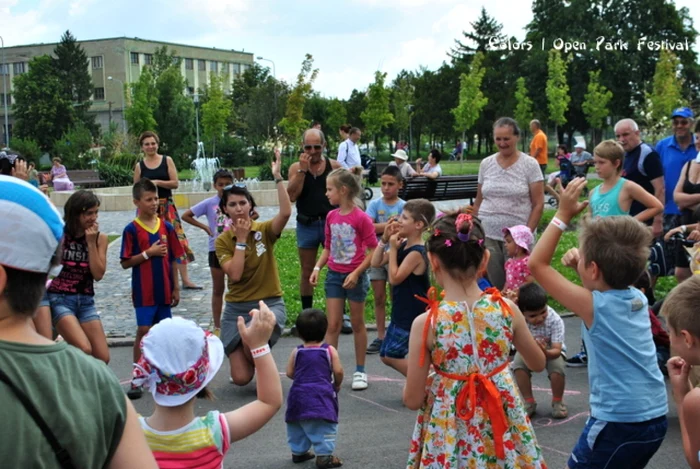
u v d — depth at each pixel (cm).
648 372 338
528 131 6075
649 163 796
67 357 179
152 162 1065
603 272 341
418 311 577
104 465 179
